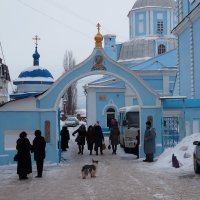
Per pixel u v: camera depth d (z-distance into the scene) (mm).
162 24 52281
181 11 29484
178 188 11398
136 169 16234
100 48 20750
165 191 11000
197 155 13961
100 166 17625
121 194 10766
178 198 10008
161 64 42594
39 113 20094
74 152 25531
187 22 26828
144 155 20875
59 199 10391
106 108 43875
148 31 52188
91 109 43812
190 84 26984
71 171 16500
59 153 20359
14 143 19562
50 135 20109
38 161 14906
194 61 26234
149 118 20922
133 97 43219
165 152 18719
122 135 26719
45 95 20203
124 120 24938
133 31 53219
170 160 17188
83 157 22484
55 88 20359
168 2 52250
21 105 19938
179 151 17656
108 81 43719
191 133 21062
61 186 12492
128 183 12594
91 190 11547
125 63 50719
